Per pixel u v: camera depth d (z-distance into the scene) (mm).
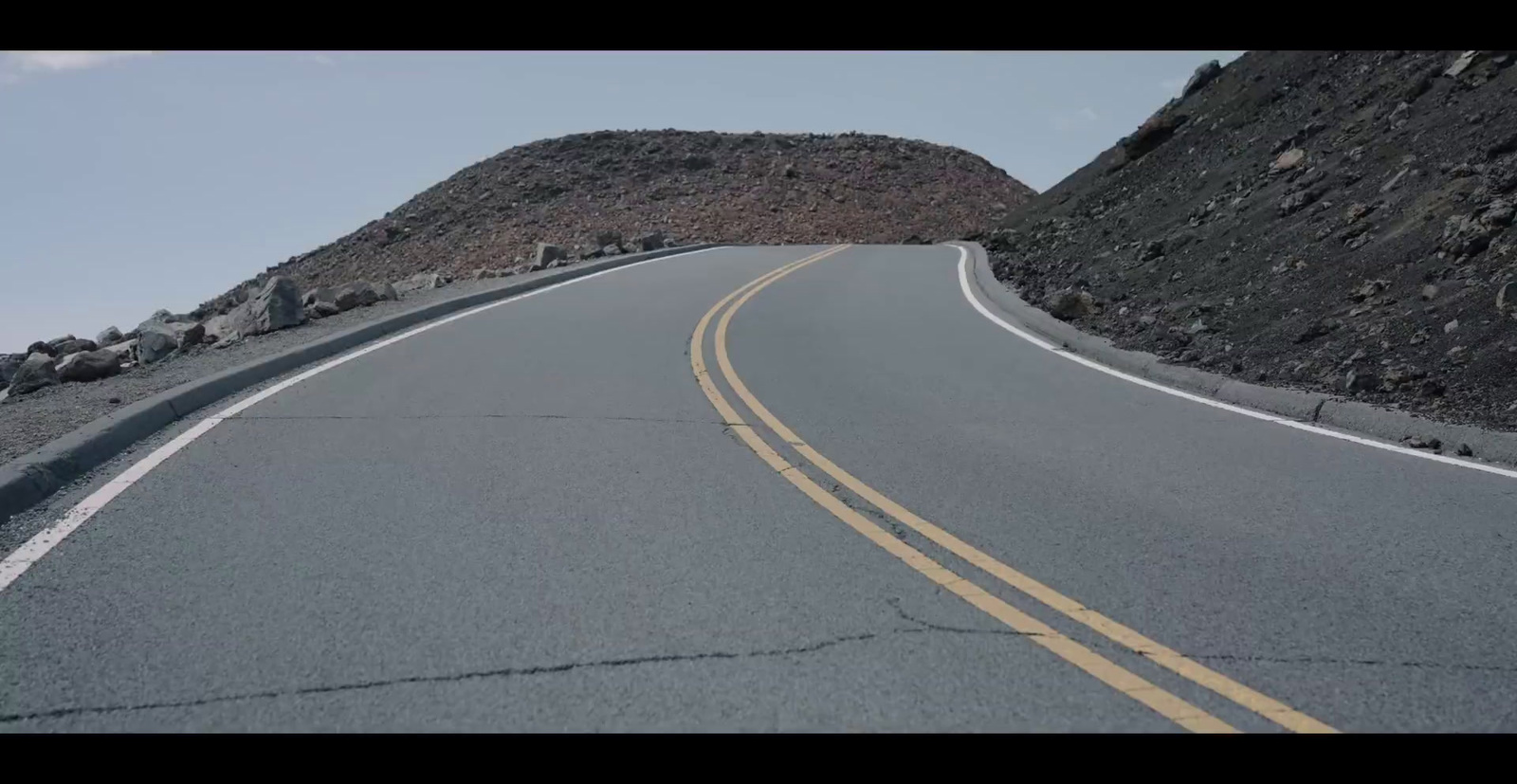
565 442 7898
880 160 52656
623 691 4023
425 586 5027
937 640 4512
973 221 45938
